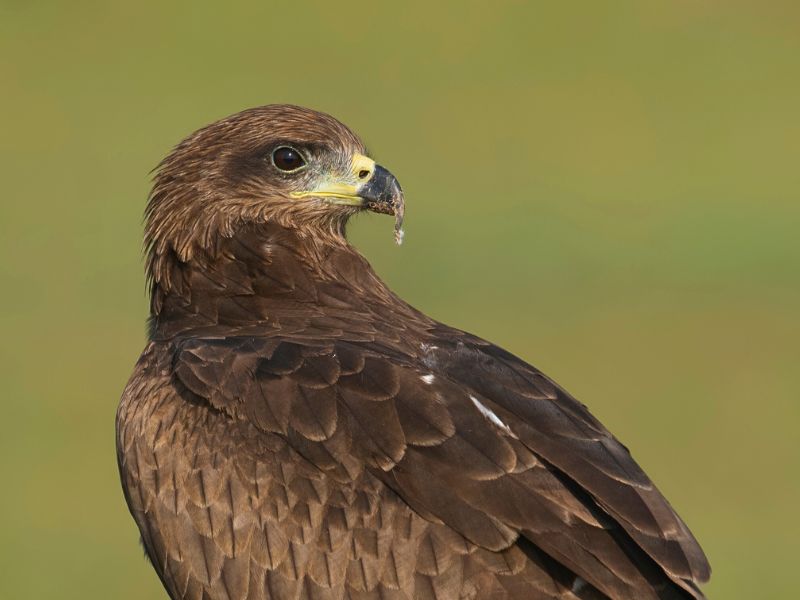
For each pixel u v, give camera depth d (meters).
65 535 20.38
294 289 10.39
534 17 48.41
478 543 8.56
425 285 30.72
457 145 40.22
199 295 10.45
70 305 29.08
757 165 39.50
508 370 9.44
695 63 45.72
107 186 36.50
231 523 9.07
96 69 44.38
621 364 26.73
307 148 10.68
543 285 31.03
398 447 8.79
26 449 22.88
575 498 8.62
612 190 37.62
